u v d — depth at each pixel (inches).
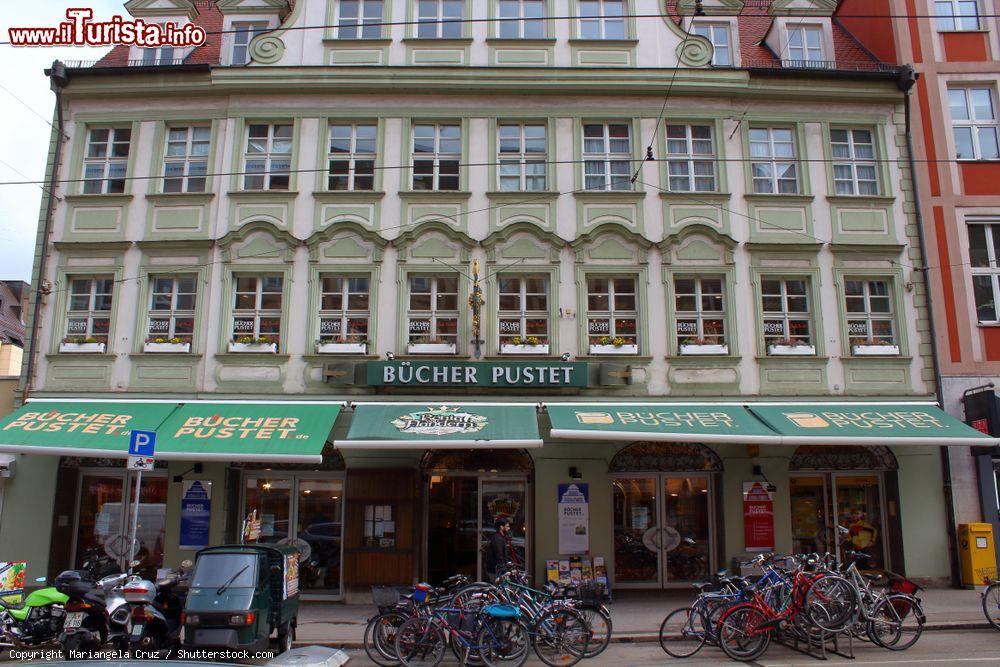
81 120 629.3
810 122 637.3
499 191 612.7
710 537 589.3
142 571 571.2
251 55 635.5
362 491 556.7
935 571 572.4
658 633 430.9
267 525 580.1
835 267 611.5
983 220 631.8
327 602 553.6
